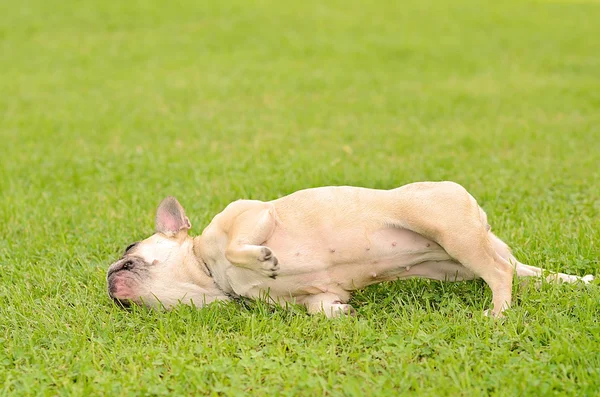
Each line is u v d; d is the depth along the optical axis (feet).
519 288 17.93
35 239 23.18
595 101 48.01
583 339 14.94
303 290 17.72
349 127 40.96
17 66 62.49
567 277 18.24
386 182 28.30
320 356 14.92
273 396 13.55
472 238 16.94
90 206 26.40
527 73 59.26
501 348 14.90
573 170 29.96
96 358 15.44
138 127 41.50
